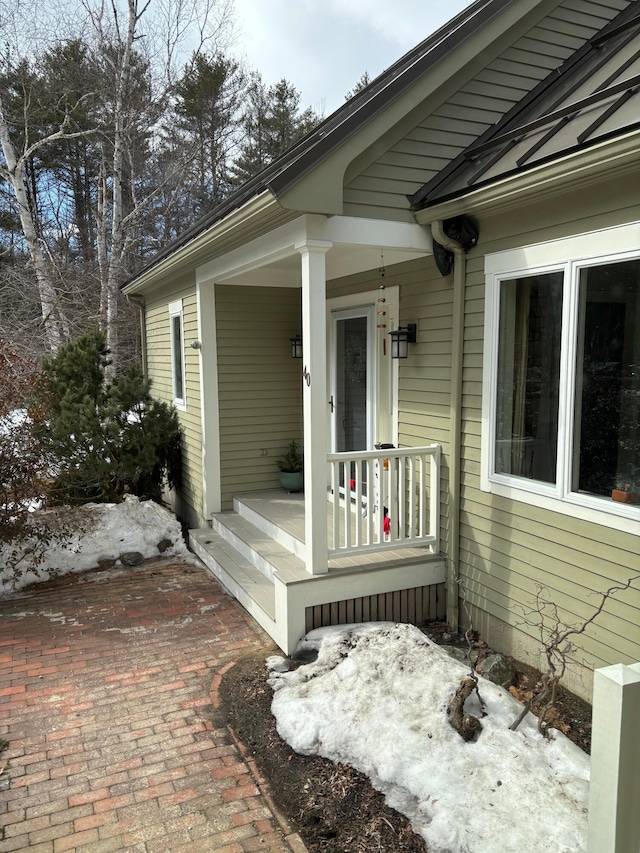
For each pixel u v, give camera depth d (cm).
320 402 447
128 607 555
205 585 612
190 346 779
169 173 1742
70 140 1884
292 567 487
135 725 364
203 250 594
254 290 754
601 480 355
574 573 373
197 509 802
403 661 372
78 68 1475
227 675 421
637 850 200
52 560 633
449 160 467
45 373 744
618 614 345
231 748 341
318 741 329
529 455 409
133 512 702
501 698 340
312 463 448
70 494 727
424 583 491
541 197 371
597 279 349
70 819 286
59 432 688
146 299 1052
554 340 381
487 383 434
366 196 439
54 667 439
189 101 1934
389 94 426
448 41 449
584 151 312
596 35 520
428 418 508
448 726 314
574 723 349
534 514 402
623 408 337
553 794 270
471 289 448
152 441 762
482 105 476
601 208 341
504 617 435
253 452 771
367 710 337
